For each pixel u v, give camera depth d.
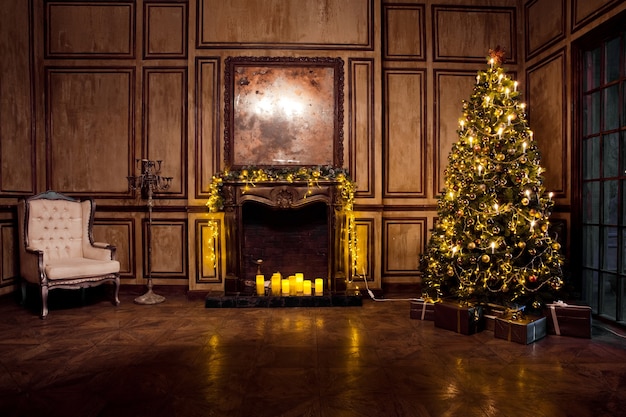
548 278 2.93
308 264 4.22
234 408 1.89
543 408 1.89
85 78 4.35
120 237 4.34
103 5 4.34
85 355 2.53
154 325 3.17
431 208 4.41
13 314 3.48
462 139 3.22
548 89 3.98
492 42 4.45
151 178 4.01
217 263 4.17
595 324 3.22
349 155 4.25
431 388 2.09
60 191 4.35
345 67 4.24
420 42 4.43
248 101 4.18
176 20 4.35
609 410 1.87
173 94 4.34
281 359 2.47
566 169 3.71
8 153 3.92
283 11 4.21
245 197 3.84
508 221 2.94
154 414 1.84
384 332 3.00
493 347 2.68
